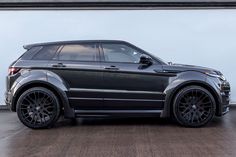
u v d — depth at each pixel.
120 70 9.59
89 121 10.75
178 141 8.20
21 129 9.80
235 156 7.03
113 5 13.12
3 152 7.56
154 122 10.46
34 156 7.22
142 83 9.60
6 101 9.98
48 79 9.59
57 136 8.86
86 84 9.61
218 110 9.75
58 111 9.65
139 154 7.20
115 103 9.62
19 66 9.75
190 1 13.02
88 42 9.86
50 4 13.15
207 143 8.00
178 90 9.62
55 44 9.88
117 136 8.74
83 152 7.39
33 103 9.65
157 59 9.77
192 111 9.61
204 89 9.62
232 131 9.20
